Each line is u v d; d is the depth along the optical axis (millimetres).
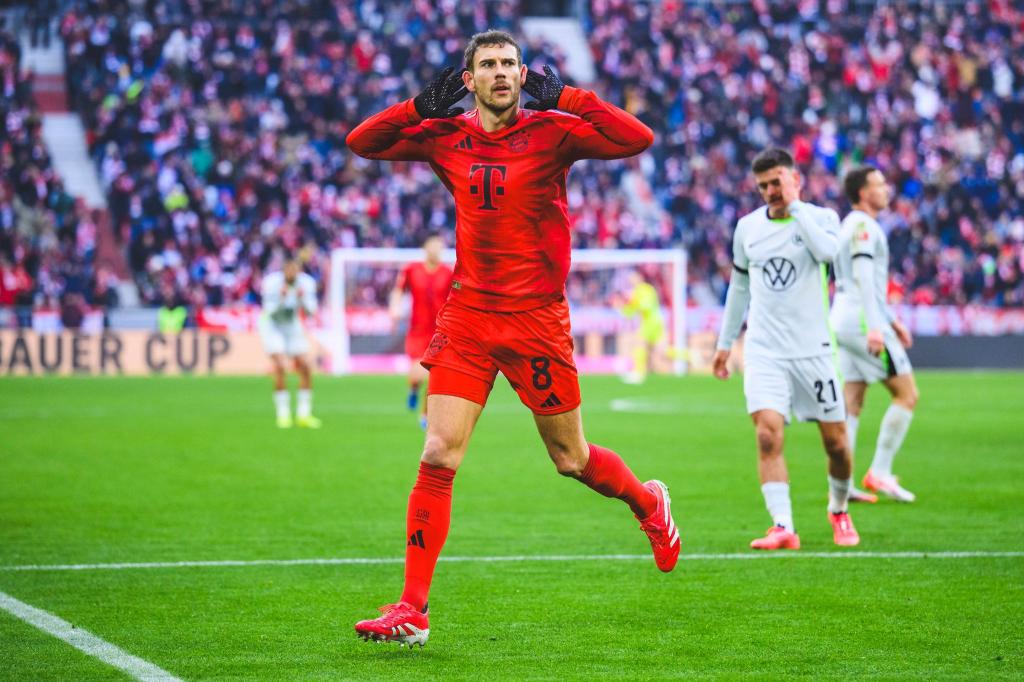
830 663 16781
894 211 114250
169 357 93875
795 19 133500
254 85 113750
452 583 22312
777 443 25984
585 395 74688
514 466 40500
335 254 95250
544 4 138875
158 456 42906
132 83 112000
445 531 17500
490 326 17688
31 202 101188
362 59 118000
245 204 105375
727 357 27078
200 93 112562
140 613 19828
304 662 16875
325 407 65312
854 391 33188
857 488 35438
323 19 122625
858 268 29203
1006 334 101375
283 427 54031
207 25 116250
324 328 96500
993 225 116562
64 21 115438
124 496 33344
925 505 32094
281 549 25703
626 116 17234
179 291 97062
